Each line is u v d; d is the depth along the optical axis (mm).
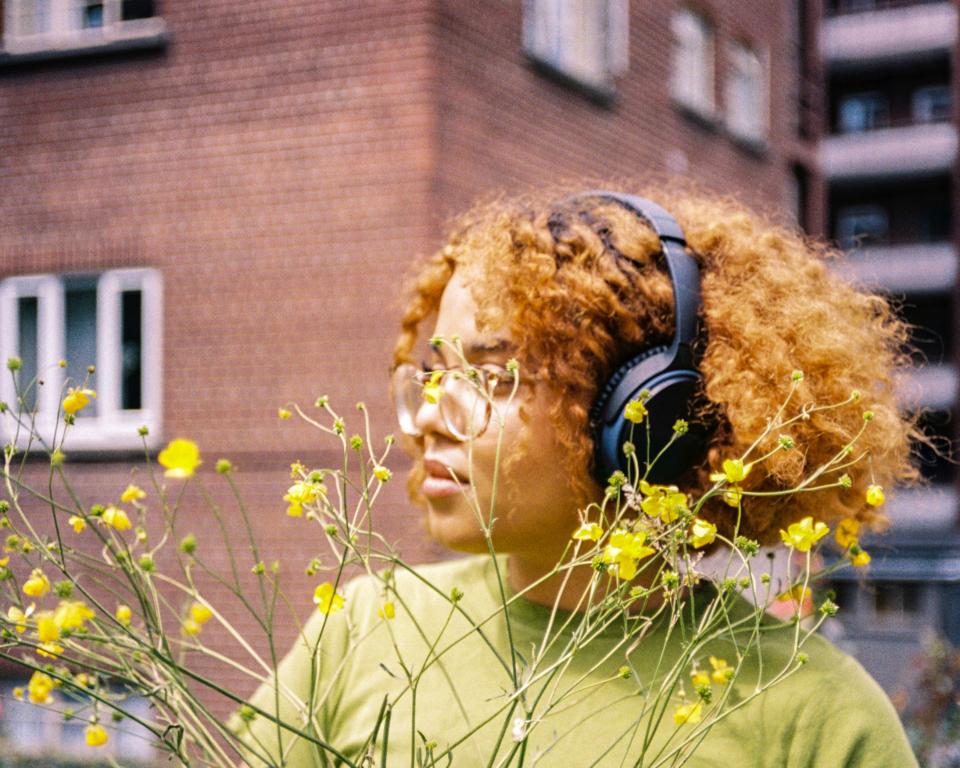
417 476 1396
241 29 6836
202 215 6891
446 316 1277
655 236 1258
